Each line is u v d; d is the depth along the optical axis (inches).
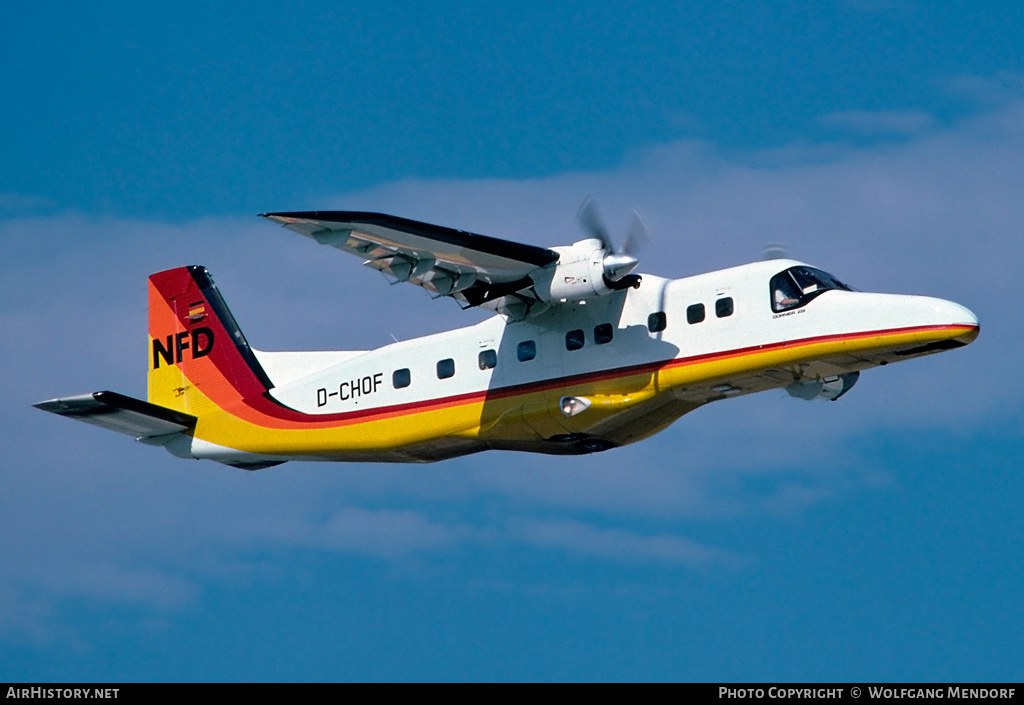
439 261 3152.1
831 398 3363.7
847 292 3051.2
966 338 2923.2
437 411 3425.2
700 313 3127.5
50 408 3580.2
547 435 3336.6
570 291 3142.2
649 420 3294.8
